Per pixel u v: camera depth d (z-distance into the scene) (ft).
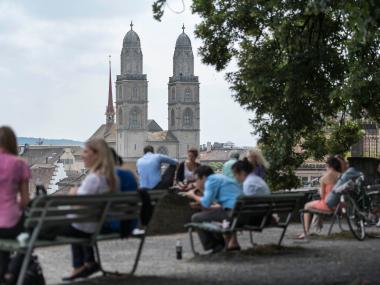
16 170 34.22
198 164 69.92
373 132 124.06
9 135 34.73
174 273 41.09
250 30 120.26
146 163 69.10
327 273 41.39
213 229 46.34
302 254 48.88
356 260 46.39
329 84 108.17
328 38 111.24
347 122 123.03
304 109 111.86
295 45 110.52
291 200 49.44
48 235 34.96
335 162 60.44
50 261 46.14
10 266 34.65
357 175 61.67
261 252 48.83
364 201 62.59
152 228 61.11
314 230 65.92
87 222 35.19
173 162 69.51
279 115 111.45
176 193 63.05
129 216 37.11
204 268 42.96
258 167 62.18
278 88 110.93
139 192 36.94
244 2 118.42
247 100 116.78
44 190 47.75
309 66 106.22
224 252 48.49
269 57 113.29
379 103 100.12
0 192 34.22
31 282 34.37
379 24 48.83
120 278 39.09
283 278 39.65
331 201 59.00
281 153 113.80
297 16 109.60
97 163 36.35
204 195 47.85
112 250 51.06
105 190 36.22
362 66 96.17
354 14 46.70
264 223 48.19
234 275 40.45
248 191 49.06
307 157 122.42
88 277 39.60
